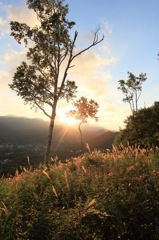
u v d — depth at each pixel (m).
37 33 28.06
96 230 5.03
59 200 6.21
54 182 6.87
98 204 5.39
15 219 5.00
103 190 6.05
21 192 6.05
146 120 25.48
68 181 6.89
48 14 28.66
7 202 5.60
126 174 7.03
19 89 28.38
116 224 5.09
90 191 6.21
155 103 26.72
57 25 27.70
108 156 10.10
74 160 10.23
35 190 6.48
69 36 27.97
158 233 5.21
